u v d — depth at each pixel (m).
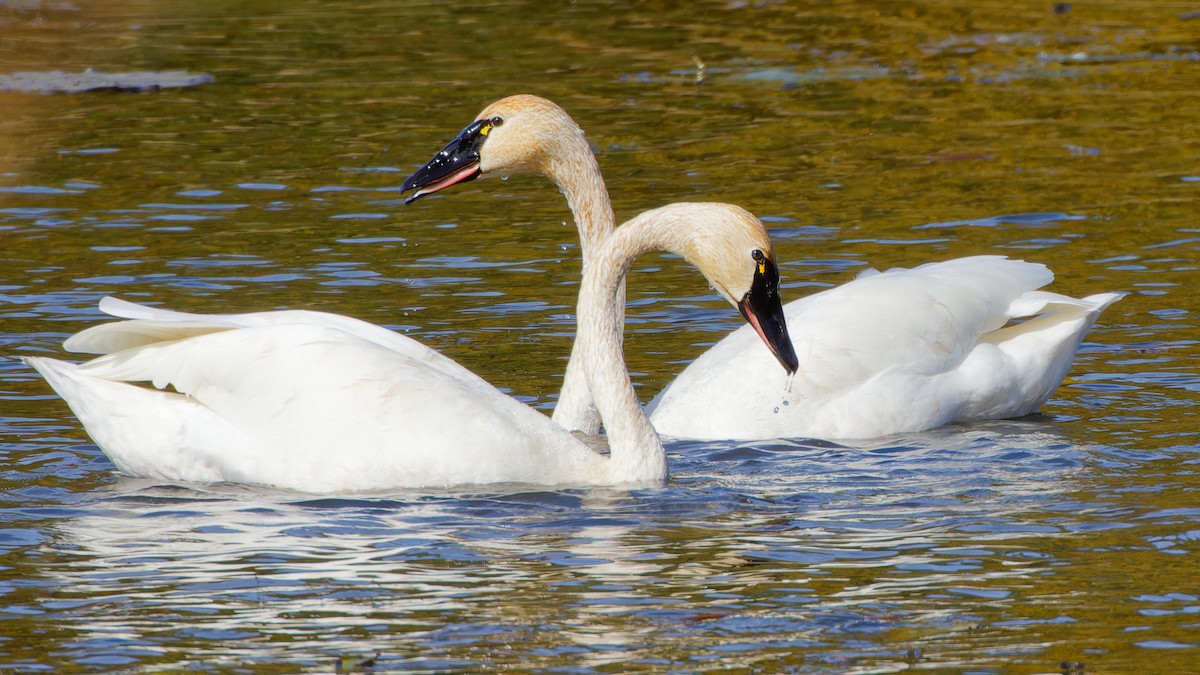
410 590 9.28
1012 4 36.53
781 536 10.27
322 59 31.80
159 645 8.48
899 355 13.56
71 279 17.70
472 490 11.50
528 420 11.91
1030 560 9.67
